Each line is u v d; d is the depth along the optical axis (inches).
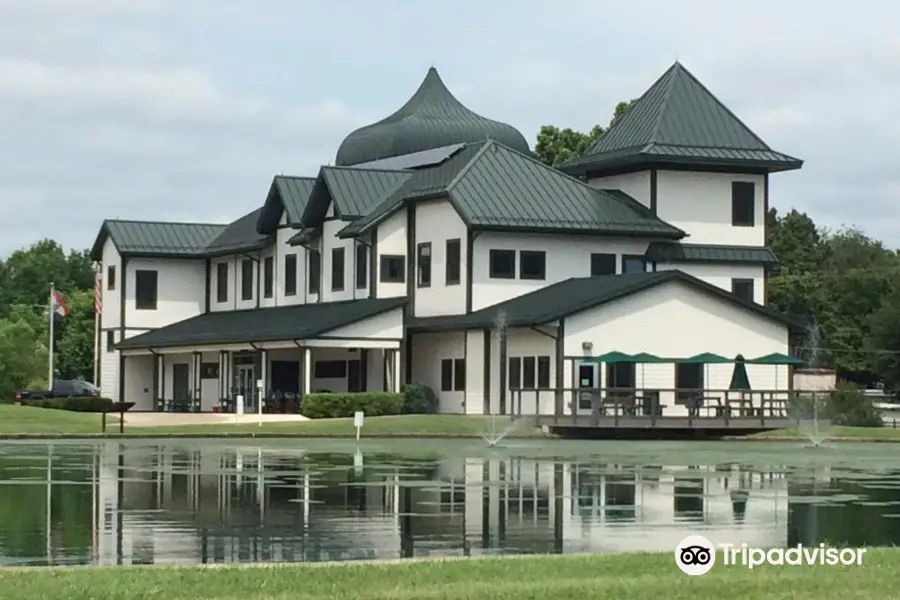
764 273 3154.5
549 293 2849.4
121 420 2337.6
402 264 3031.5
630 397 2568.9
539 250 2935.5
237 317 3462.1
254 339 2999.5
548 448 2080.5
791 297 4315.9
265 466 1583.4
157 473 1464.1
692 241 3102.9
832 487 1355.8
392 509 1116.5
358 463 1654.8
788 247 5162.4
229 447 2006.6
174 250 3725.4
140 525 1000.2
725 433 2539.4
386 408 2805.1
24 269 7017.7
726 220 3139.8
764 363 2640.3
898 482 1421.0
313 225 3235.7
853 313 4404.5
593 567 756.6
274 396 3120.1
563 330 2657.5
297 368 3238.2
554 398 2655.0
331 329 2839.6
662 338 2731.3
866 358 4138.8
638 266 3031.5
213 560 833.5
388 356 2918.3
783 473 1546.5
